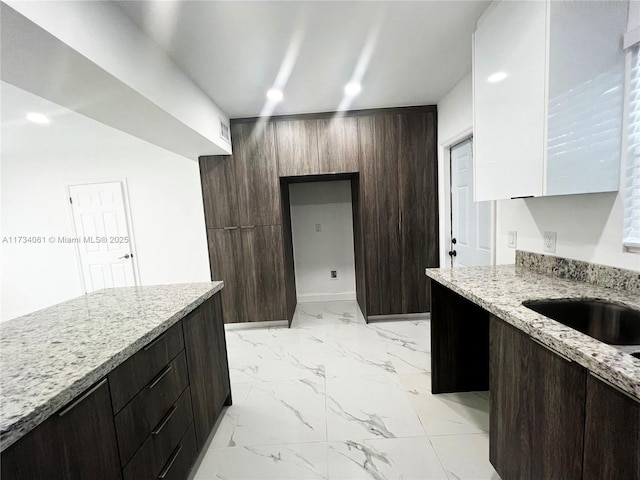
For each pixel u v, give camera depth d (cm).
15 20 93
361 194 312
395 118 303
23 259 387
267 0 143
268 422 177
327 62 206
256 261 322
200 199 364
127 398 97
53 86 142
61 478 72
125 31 144
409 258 319
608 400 70
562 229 151
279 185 313
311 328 320
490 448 128
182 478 128
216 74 212
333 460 147
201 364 155
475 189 166
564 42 114
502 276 160
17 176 373
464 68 224
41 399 67
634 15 109
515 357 107
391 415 178
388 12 157
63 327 118
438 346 195
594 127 117
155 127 212
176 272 376
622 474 68
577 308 120
